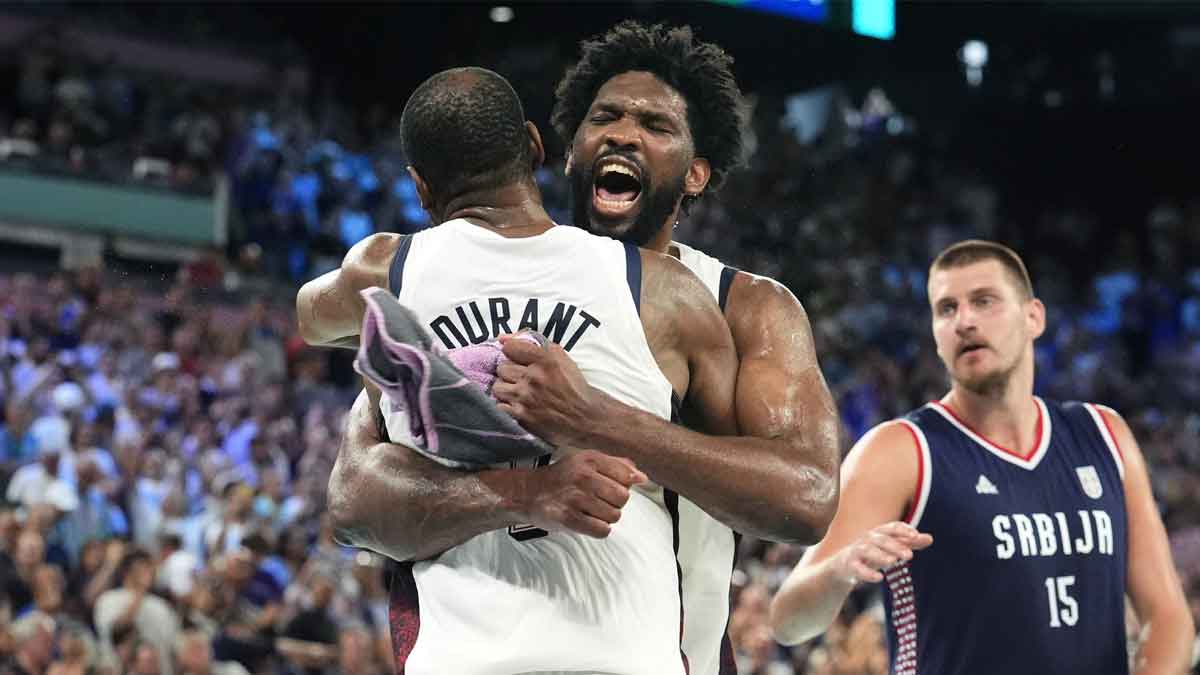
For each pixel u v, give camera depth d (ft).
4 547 20.10
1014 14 56.18
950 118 61.62
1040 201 61.77
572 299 6.15
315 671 20.81
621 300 6.15
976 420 10.08
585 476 5.66
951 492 9.80
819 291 50.06
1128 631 11.07
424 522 6.06
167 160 46.37
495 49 58.03
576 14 55.98
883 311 49.55
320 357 36.40
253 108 52.37
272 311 37.88
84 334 31.71
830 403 6.34
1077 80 59.67
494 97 6.48
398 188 49.44
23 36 50.78
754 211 52.26
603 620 5.98
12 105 49.93
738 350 6.51
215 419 29.48
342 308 6.62
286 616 21.40
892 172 59.52
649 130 7.13
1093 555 9.78
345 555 24.47
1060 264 59.67
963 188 60.85
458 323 6.20
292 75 56.75
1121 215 60.49
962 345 10.02
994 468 9.88
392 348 5.50
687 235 49.14
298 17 58.34
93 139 44.88
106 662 19.27
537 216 6.49
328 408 34.68
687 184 7.68
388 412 6.39
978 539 9.71
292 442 29.71
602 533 5.67
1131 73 58.75
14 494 22.85
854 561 8.48
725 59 7.63
